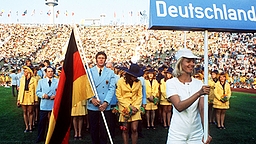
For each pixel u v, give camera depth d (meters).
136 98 6.21
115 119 8.38
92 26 50.09
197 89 3.57
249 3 3.53
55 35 46.50
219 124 9.50
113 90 6.53
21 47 42.78
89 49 42.88
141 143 7.58
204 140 3.45
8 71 33.47
